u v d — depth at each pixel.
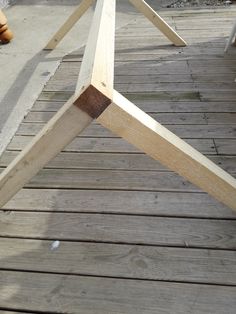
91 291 0.97
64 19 3.30
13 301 0.96
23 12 3.58
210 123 1.66
